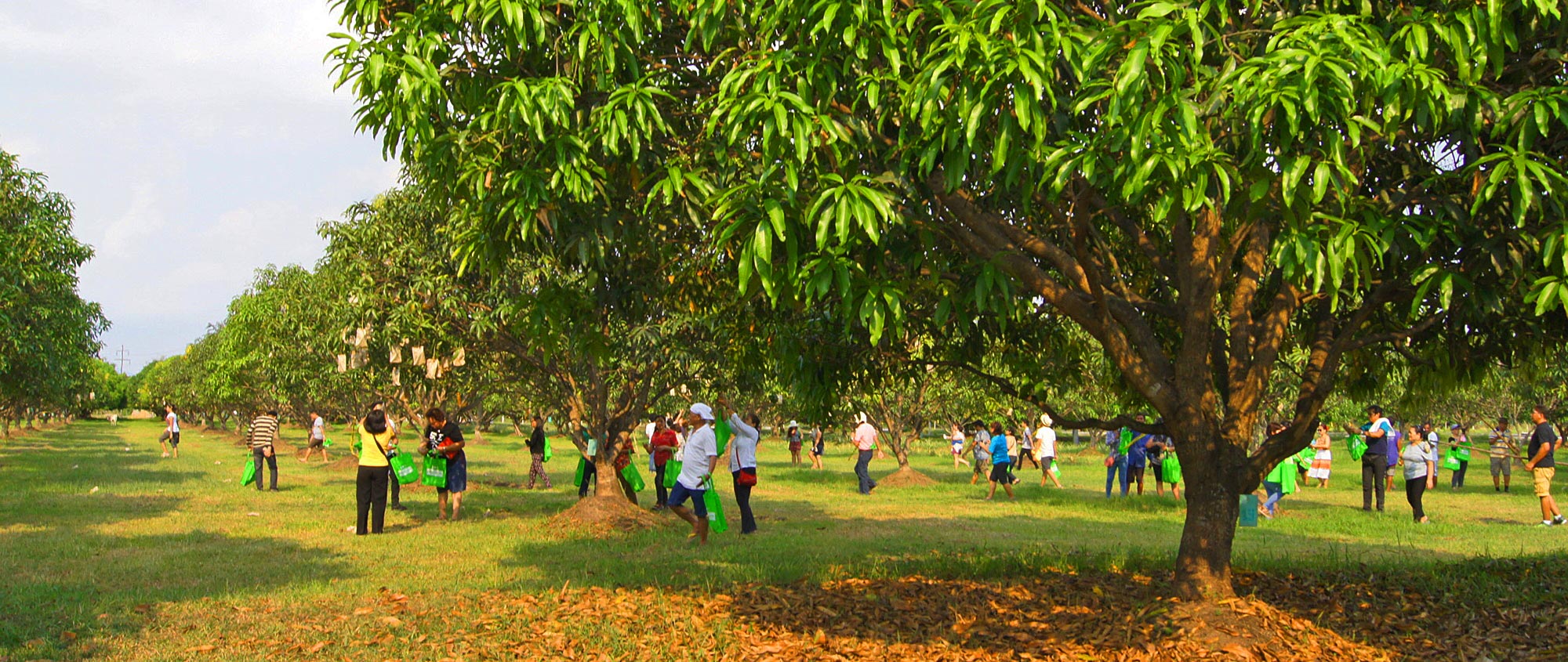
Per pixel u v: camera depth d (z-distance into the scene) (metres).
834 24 5.37
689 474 11.86
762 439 60.81
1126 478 19.84
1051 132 5.28
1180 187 4.49
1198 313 6.62
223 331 43.12
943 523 14.69
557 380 15.42
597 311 7.70
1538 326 6.31
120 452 38.00
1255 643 5.83
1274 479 15.78
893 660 6.05
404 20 6.07
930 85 4.79
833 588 8.28
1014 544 11.98
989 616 7.10
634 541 11.91
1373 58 4.29
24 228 19.09
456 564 10.09
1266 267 8.23
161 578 9.09
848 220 4.57
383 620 7.19
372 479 12.72
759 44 6.20
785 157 5.02
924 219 5.84
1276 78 4.27
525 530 13.03
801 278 4.97
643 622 7.14
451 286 13.95
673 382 14.20
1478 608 7.05
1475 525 14.43
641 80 5.59
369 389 25.33
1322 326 6.98
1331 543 12.19
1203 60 5.68
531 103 5.39
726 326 8.63
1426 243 5.01
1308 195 4.53
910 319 7.14
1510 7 4.79
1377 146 6.13
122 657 6.20
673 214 6.41
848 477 26.45
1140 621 6.43
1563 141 5.36
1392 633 6.56
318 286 21.00
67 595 8.08
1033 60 4.59
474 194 6.18
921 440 53.78
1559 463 38.53
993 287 5.46
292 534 12.55
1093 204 7.06
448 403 27.20
